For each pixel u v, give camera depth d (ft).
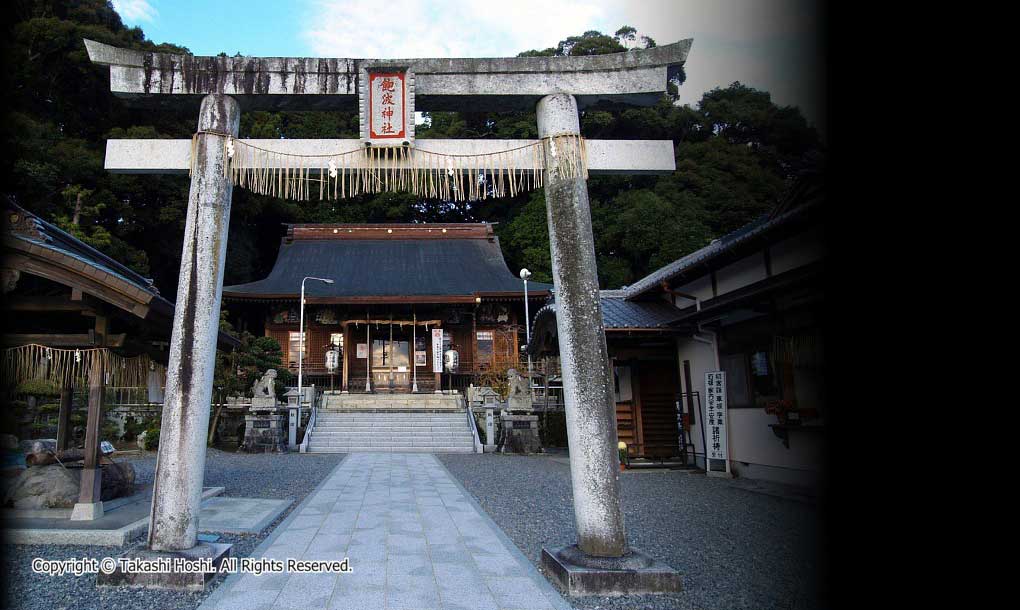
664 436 48.44
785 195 31.32
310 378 101.96
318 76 19.24
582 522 16.88
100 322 23.76
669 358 47.55
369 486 36.19
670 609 14.64
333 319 103.45
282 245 126.62
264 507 28.32
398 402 86.94
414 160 18.88
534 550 20.62
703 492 33.42
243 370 70.54
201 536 20.76
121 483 28.73
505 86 19.42
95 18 104.63
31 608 14.61
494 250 129.90
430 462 51.21
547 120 19.31
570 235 18.24
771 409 32.42
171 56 18.84
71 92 98.99
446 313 106.83
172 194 104.99
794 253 32.58
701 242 119.14
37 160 77.56
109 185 96.27
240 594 15.56
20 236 20.72
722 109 135.85
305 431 67.56
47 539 21.50
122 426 64.39
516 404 64.54
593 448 16.90
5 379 23.52
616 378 52.24
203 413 17.38
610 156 19.34
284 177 19.02
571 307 17.75
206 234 17.93
